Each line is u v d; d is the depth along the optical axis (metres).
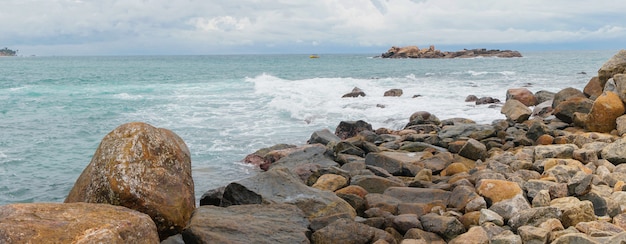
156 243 5.27
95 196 5.91
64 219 4.82
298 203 7.43
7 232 4.43
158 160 6.34
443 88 29.77
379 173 10.30
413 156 11.80
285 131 17.27
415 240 6.15
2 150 14.69
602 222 6.34
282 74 53.66
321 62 101.69
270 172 8.20
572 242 5.59
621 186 8.08
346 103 22.81
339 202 7.57
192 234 5.94
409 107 21.31
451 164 10.59
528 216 6.62
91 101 25.91
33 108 23.31
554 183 8.04
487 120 17.89
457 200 7.79
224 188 8.69
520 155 10.61
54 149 14.92
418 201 8.17
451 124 16.77
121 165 6.00
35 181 11.80
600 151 10.39
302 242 6.16
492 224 6.67
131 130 6.39
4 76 49.03
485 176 8.88
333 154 12.17
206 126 18.19
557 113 14.78
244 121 19.23
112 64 94.19
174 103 24.67
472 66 68.69
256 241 6.02
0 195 10.79
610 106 12.90
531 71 49.06
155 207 5.96
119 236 4.79
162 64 93.50
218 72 58.75
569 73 44.00
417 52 122.00
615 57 15.88
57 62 112.31
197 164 12.91
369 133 14.90
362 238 6.36
